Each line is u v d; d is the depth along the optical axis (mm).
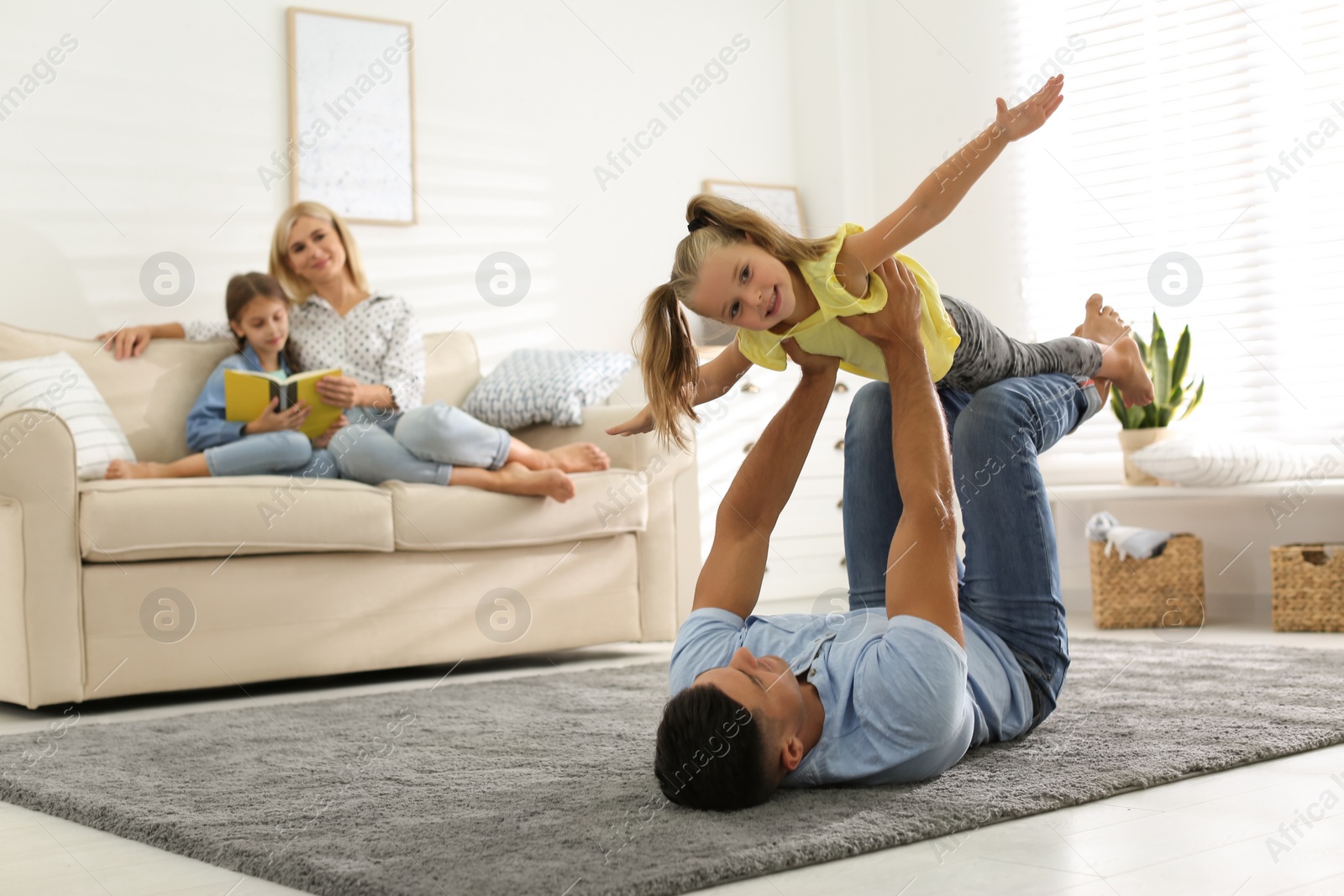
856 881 1064
